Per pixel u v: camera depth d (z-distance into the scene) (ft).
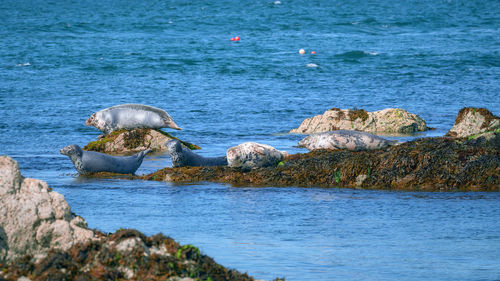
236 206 163.02
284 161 206.18
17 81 509.76
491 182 189.06
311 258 117.29
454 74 569.23
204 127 337.52
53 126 334.03
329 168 196.54
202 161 217.97
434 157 193.88
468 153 194.59
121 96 447.42
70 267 85.20
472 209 159.63
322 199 172.04
